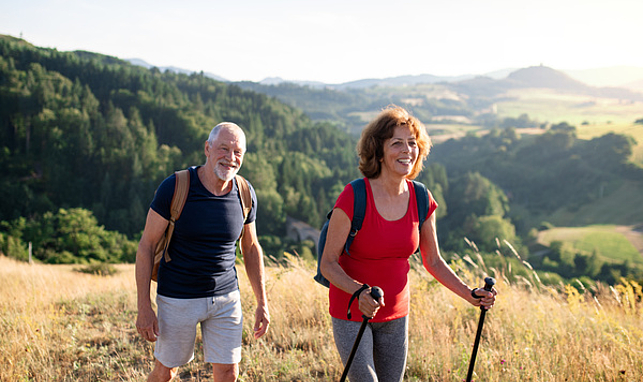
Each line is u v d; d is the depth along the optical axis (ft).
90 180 372.58
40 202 329.11
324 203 385.29
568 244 369.09
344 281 7.88
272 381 12.28
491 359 12.39
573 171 526.98
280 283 19.04
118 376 13.05
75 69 546.67
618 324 14.06
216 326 9.45
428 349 13.50
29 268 44.16
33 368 13.19
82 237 241.55
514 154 609.01
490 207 408.26
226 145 8.96
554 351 13.35
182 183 9.00
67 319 17.99
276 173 415.64
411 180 8.83
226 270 9.45
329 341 14.83
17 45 565.94
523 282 18.56
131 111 468.34
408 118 8.39
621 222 435.12
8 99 425.28
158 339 9.30
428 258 8.99
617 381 11.77
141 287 8.91
